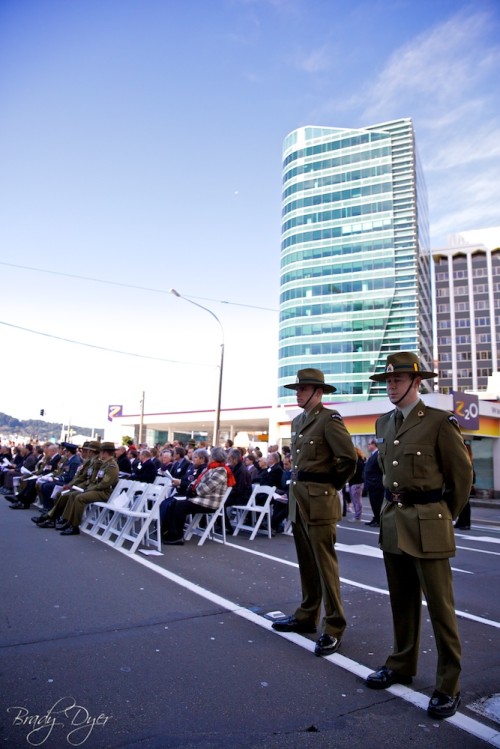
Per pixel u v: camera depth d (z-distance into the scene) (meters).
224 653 4.10
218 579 6.44
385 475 3.82
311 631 4.67
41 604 5.17
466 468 3.56
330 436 4.48
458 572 7.65
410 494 3.62
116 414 62.94
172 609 5.15
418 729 3.08
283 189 98.50
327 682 3.66
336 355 86.06
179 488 10.83
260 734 2.96
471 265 118.94
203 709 3.21
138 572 6.61
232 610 5.19
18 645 4.12
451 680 3.30
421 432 3.66
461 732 3.07
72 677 3.59
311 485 4.50
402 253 85.62
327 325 87.75
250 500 10.50
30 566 6.74
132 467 13.85
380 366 83.19
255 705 3.29
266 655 4.09
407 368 3.72
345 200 90.75
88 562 7.07
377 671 3.68
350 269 88.12
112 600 5.37
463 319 117.38
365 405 29.17
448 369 116.19
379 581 6.76
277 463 11.60
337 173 92.25
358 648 4.31
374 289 86.00
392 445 3.78
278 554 8.33
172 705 3.25
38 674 3.62
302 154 95.69
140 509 8.56
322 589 4.53
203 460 10.73
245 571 6.95
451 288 119.50
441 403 24.19
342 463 4.39
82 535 9.24
